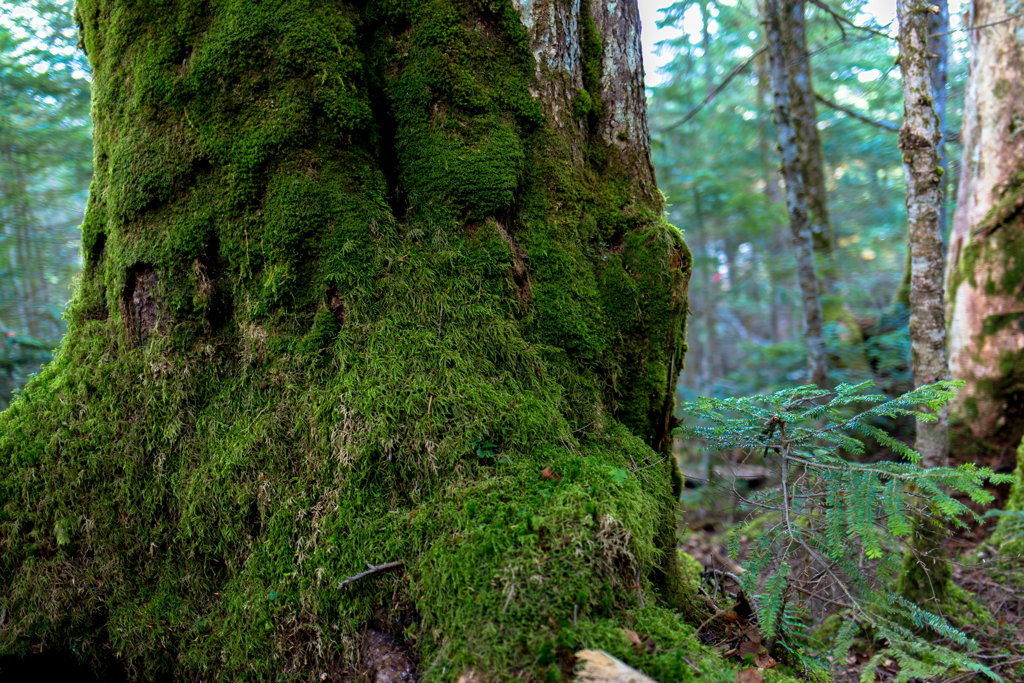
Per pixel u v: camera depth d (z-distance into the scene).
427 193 2.10
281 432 1.98
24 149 6.14
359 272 2.01
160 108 2.03
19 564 2.02
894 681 1.74
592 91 2.43
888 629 1.88
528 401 2.02
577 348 2.19
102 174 2.21
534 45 2.24
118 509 2.06
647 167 2.53
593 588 1.59
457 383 1.96
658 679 1.46
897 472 1.79
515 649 1.51
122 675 2.05
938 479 1.72
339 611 1.82
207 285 2.06
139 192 2.04
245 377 2.06
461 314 2.04
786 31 7.27
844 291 8.81
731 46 10.16
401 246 2.06
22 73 5.76
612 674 1.41
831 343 6.98
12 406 2.18
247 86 1.98
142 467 2.06
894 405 1.99
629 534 1.67
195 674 1.94
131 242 2.07
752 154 11.57
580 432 2.11
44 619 1.99
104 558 2.04
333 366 2.01
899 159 10.23
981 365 4.66
